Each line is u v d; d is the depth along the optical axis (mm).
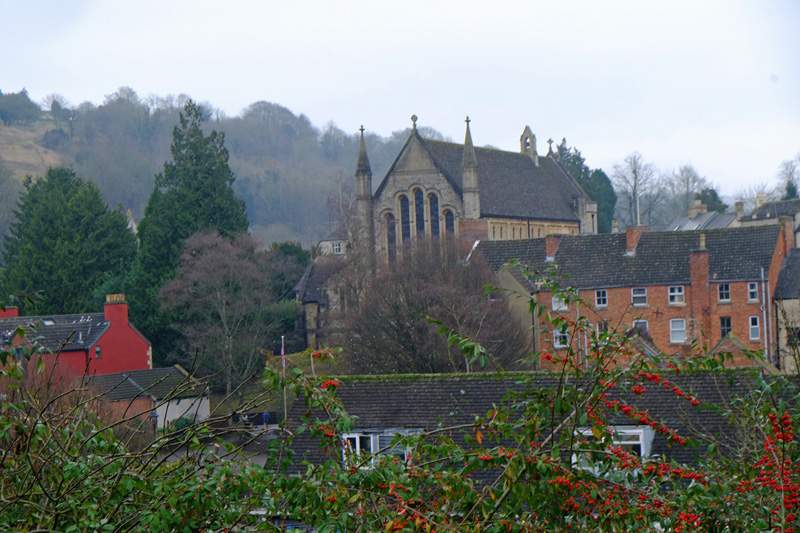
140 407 53250
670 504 11523
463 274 73062
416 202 116188
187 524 10586
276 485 10859
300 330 93438
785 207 145750
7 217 162500
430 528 10234
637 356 12469
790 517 11336
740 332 78812
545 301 75312
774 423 12062
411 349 64062
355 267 86500
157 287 87562
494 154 127625
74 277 99375
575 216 137500
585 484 11133
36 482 12023
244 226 101062
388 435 31734
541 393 11875
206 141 100500
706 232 83062
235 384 76750
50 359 40844
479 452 11141
